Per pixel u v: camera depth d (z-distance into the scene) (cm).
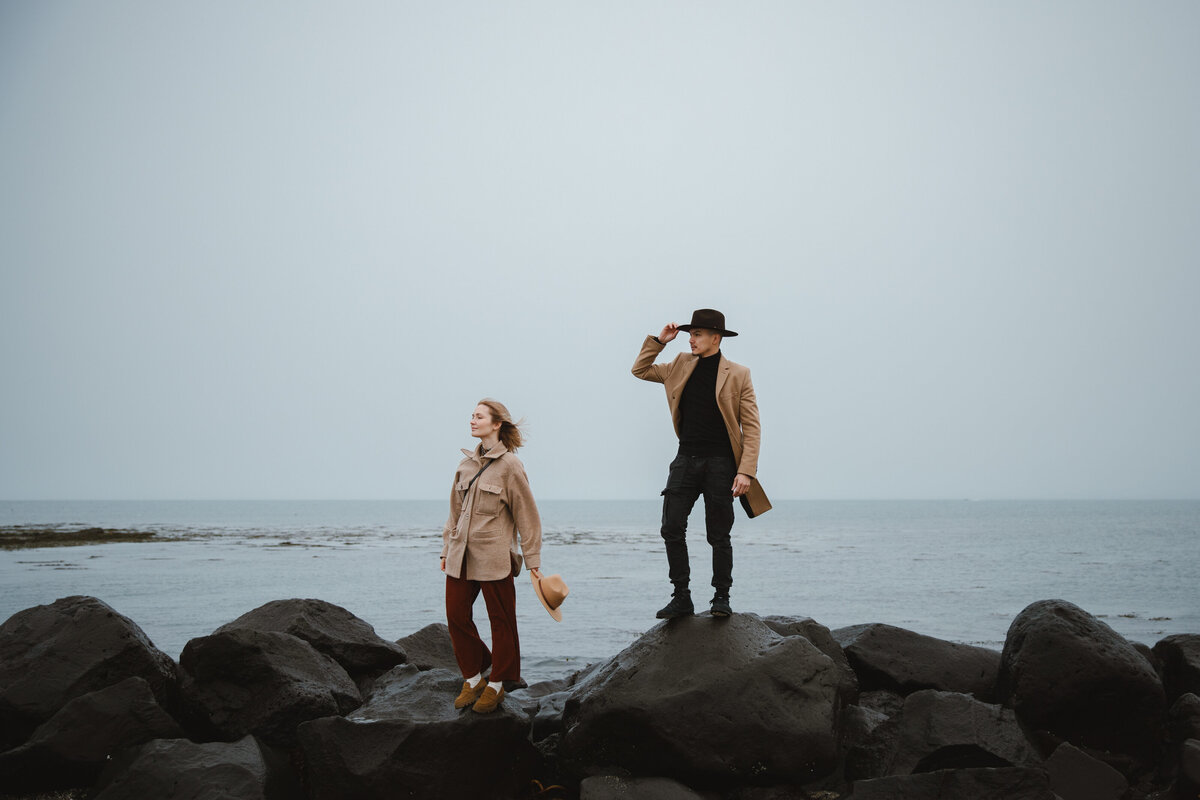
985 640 1980
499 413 569
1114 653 631
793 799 565
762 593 3028
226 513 19500
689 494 620
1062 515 16488
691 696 568
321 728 548
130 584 3191
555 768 620
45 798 581
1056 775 573
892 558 4950
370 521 13575
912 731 589
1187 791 570
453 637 570
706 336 612
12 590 2906
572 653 1708
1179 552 5475
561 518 15412
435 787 538
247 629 658
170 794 529
